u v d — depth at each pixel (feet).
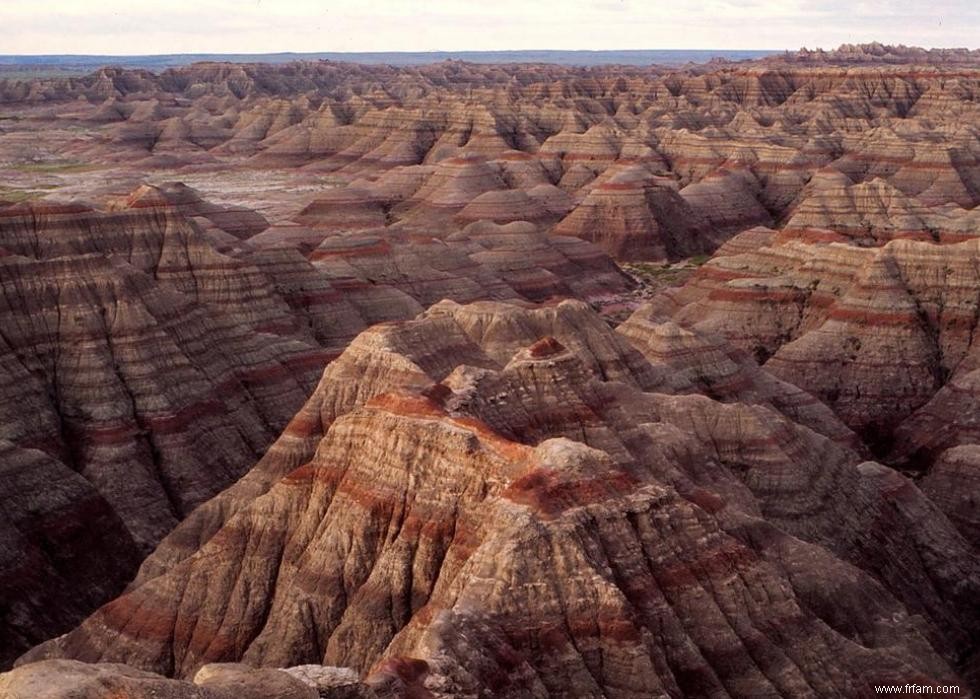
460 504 150.71
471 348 214.07
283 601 158.92
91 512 219.41
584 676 128.26
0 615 189.37
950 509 241.35
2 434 234.79
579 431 173.47
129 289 271.49
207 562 168.04
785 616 145.18
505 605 132.26
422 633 135.64
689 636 136.77
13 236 304.30
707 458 196.44
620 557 139.44
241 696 101.71
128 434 247.50
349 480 162.50
